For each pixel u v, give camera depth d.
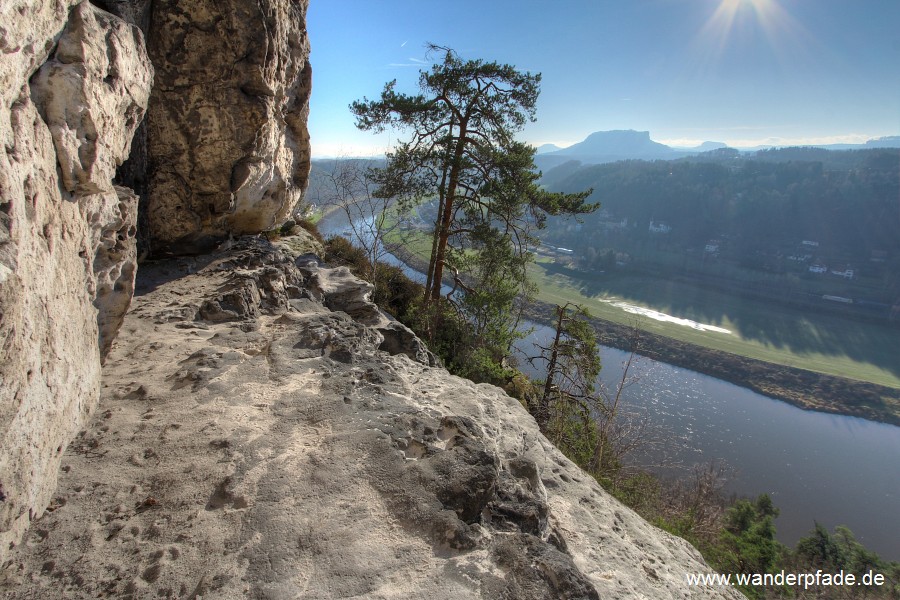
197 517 2.69
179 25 6.61
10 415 2.18
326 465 3.12
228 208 7.95
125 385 4.03
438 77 13.50
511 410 5.32
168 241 7.64
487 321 14.58
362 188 15.91
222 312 5.78
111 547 2.48
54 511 2.67
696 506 16.28
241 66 7.05
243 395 3.96
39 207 2.54
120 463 3.08
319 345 4.95
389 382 4.46
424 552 2.58
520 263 14.66
